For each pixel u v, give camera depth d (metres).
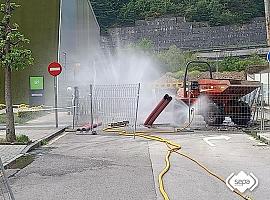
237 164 11.50
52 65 21.42
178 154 13.29
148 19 102.88
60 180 9.79
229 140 16.45
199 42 100.25
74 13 41.44
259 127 20.62
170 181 9.55
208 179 9.73
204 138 17.06
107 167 11.27
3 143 14.96
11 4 15.13
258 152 13.54
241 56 89.06
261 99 21.50
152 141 16.44
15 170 10.97
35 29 35.19
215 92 21.06
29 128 20.52
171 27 102.69
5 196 8.20
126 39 98.75
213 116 21.23
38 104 31.95
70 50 39.19
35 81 31.86
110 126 21.64
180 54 85.44
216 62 75.56
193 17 103.38
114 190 8.77
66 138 17.66
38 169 11.09
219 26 100.75
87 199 8.10
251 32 97.50
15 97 33.94
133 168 11.09
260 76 42.09
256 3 100.75
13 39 14.93
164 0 104.75
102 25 99.50
